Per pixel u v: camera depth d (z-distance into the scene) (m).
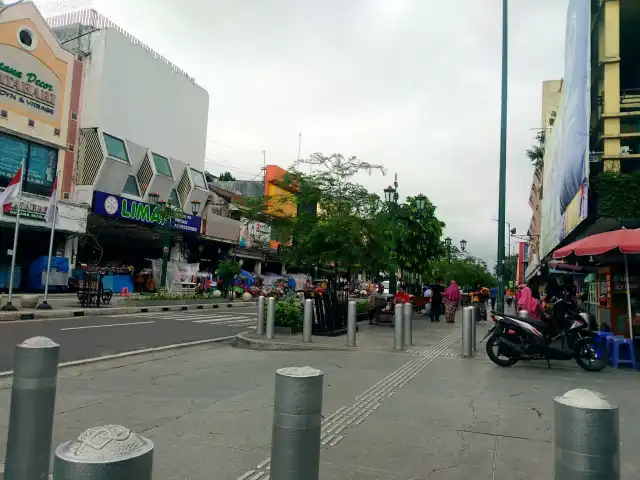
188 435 4.83
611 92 18.14
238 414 5.57
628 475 4.05
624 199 14.75
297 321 13.26
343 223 17.39
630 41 21.11
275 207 19.78
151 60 31.28
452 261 53.84
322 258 17.33
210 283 30.58
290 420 2.62
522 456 4.43
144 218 28.44
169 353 10.10
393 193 19.81
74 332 12.20
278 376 2.68
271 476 2.65
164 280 24.28
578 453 2.13
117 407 5.80
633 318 10.36
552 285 14.32
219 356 9.78
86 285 18.67
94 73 27.48
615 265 10.79
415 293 25.55
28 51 22.69
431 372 8.38
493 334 9.24
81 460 1.58
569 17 19.25
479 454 4.46
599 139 18.67
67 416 5.38
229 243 37.12
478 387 7.25
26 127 22.66
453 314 19.06
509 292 35.88
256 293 32.56
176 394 6.49
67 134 25.06
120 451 1.63
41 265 22.69
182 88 34.31
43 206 22.81
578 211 16.02
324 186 18.81
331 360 9.41
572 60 18.14
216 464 4.11
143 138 30.67
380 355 10.12
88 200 25.75
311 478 2.62
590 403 2.17
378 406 6.07
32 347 3.00
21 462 2.92
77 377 7.48
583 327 8.98
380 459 4.31
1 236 22.98
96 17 29.88
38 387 2.98
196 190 33.53
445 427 5.25
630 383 7.75
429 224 24.52
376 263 18.58
